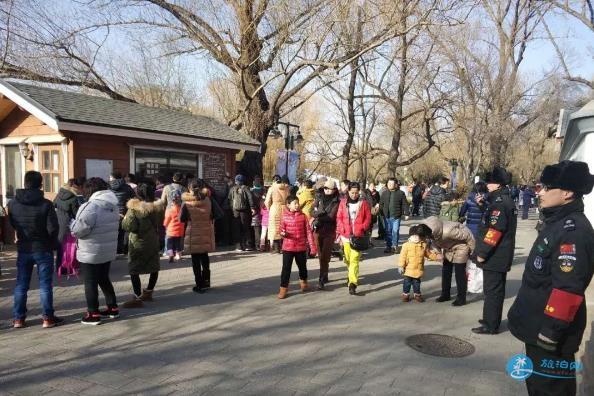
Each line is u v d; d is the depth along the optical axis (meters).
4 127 11.02
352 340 5.06
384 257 10.91
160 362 4.38
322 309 6.30
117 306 5.94
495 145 23.84
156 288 7.33
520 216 26.89
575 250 2.52
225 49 14.21
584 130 3.82
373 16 13.74
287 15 13.57
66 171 9.81
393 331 5.40
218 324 5.54
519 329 2.80
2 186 11.26
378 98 25.72
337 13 13.59
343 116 26.38
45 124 10.26
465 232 6.55
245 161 15.27
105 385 3.88
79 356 4.49
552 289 2.58
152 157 11.46
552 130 6.43
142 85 23.47
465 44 23.06
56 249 5.41
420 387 3.93
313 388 3.88
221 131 13.98
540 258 2.71
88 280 5.39
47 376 4.04
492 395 3.80
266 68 15.28
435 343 5.02
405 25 13.37
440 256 6.81
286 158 15.35
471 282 6.88
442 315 6.12
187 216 6.86
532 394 2.81
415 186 25.28
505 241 5.23
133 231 6.11
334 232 7.54
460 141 31.42
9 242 11.09
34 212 5.18
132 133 10.53
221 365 4.33
